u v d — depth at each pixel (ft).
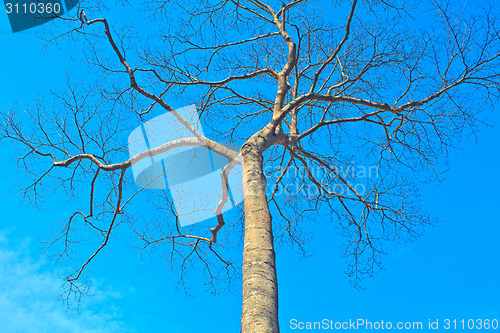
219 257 27.27
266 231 15.08
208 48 26.20
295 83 27.66
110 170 23.18
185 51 25.96
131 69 22.26
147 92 22.48
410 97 25.62
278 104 23.39
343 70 28.73
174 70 24.94
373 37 25.75
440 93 23.58
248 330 11.09
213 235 25.91
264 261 13.70
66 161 23.16
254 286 12.73
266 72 25.58
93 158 23.41
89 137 23.53
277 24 26.81
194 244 26.63
